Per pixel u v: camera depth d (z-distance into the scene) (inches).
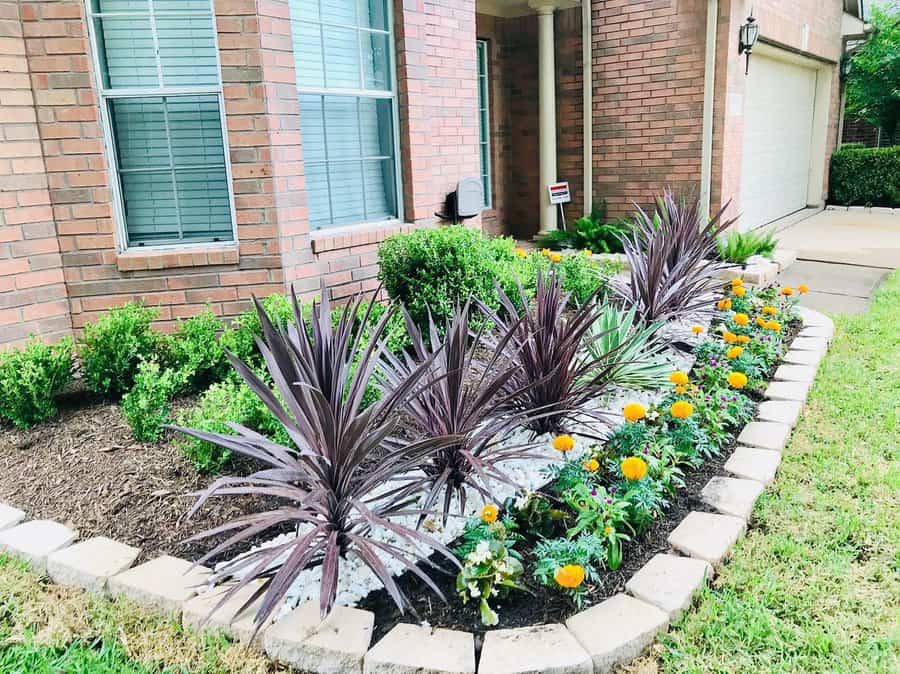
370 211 219.0
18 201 163.0
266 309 162.7
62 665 82.0
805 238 375.6
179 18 170.2
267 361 90.8
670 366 149.2
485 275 181.9
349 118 207.8
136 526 106.5
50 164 167.2
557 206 349.1
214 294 182.1
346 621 82.6
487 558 84.2
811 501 110.5
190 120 177.3
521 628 81.0
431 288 173.6
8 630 87.8
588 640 78.5
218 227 184.7
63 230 171.3
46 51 161.2
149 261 176.6
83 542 101.4
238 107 171.8
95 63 166.6
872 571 93.0
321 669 78.9
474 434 115.2
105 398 158.6
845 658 78.1
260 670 80.0
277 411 89.7
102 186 170.7
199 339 161.0
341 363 91.7
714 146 301.1
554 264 200.5
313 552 85.1
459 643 78.7
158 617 88.8
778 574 92.9
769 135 398.9
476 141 249.1
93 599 92.8
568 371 125.6
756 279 257.9
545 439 127.3
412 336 114.8
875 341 192.2
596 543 87.9
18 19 158.7
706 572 90.8
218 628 84.9
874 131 608.4
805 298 247.3
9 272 163.6
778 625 83.0
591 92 327.9
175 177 180.4
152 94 172.2
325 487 88.8
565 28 328.8
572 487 103.5
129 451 130.4
